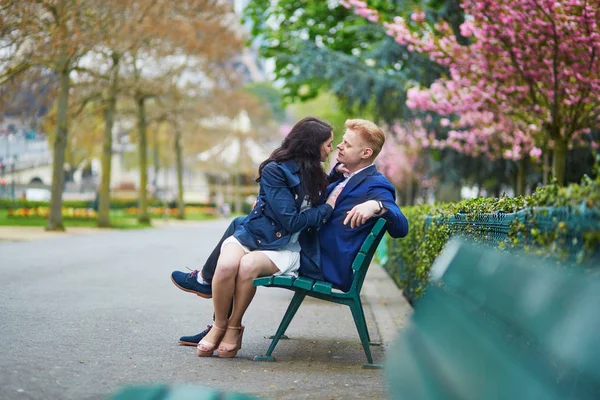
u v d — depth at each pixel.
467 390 1.61
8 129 45.00
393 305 9.09
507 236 4.22
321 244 5.48
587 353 1.34
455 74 14.45
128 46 30.06
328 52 22.41
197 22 34.09
